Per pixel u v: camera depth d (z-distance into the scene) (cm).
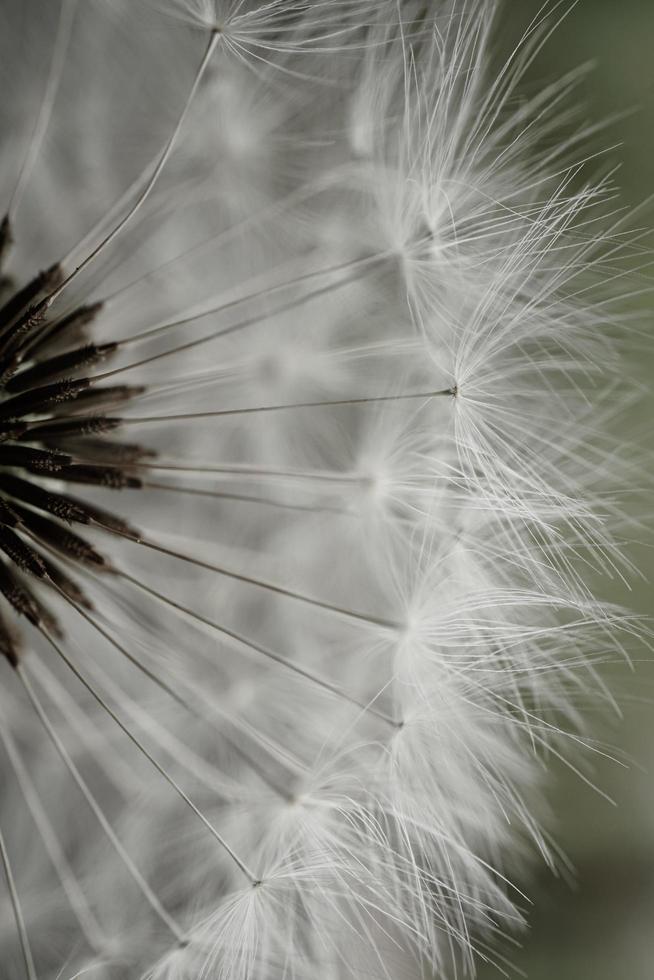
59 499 9
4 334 9
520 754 10
